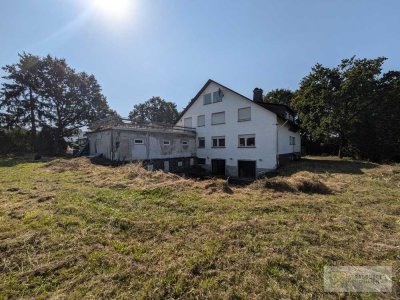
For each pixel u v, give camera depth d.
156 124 18.19
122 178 8.16
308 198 6.09
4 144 23.48
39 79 24.05
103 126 16.73
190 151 20.17
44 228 3.71
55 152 24.27
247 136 17.00
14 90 23.00
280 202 5.55
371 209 5.13
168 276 2.50
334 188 7.41
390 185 7.95
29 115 23.95
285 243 3.29
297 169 14.04
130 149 15.26
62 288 2.32
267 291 2.27
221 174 18.83
